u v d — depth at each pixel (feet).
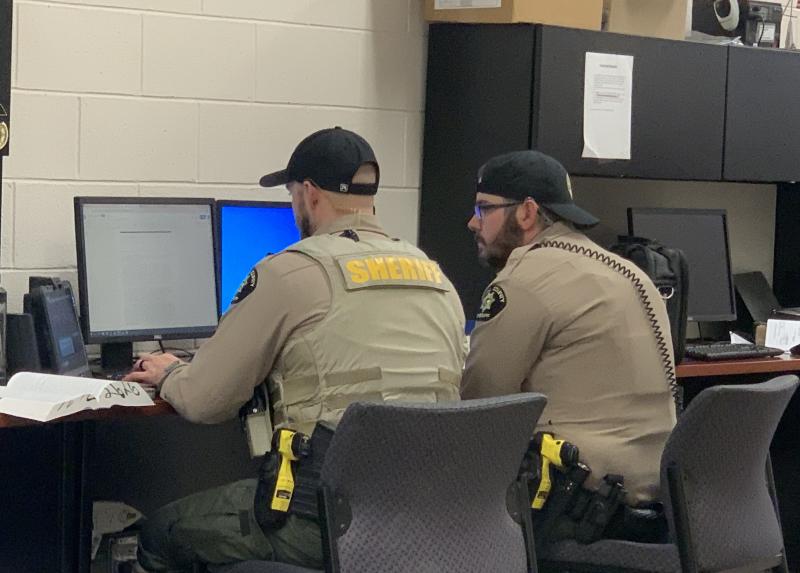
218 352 7.49
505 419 6.66
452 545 6.61
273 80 10.96
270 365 7.47
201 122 10.63
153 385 8.13
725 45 12.09
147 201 9.71
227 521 7.59
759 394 7.61
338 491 6.35
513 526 7.09
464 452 6.52
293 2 11.00
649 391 8.16
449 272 11.55
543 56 10.83
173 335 9.77
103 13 10.09
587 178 12.69
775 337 12.01
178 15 10.44
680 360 10.57
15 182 9.80
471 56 11.32
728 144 12.18
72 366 8.81
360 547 6.36
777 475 12.82
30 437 9.56
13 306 9.84
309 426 7.29
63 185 10.01
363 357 7.30
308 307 7.32
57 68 9.91
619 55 11.30
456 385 7.83
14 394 7.63
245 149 10.86
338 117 11.33
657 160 11.67
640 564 7.83
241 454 11.46
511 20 10.91
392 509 6.44
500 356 8.13
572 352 8.08
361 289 7.41
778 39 13.12
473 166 11.33
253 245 10.42
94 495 10.69
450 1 11.34
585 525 7.90
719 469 7.64
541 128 10.87
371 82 11.48
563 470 7.91
